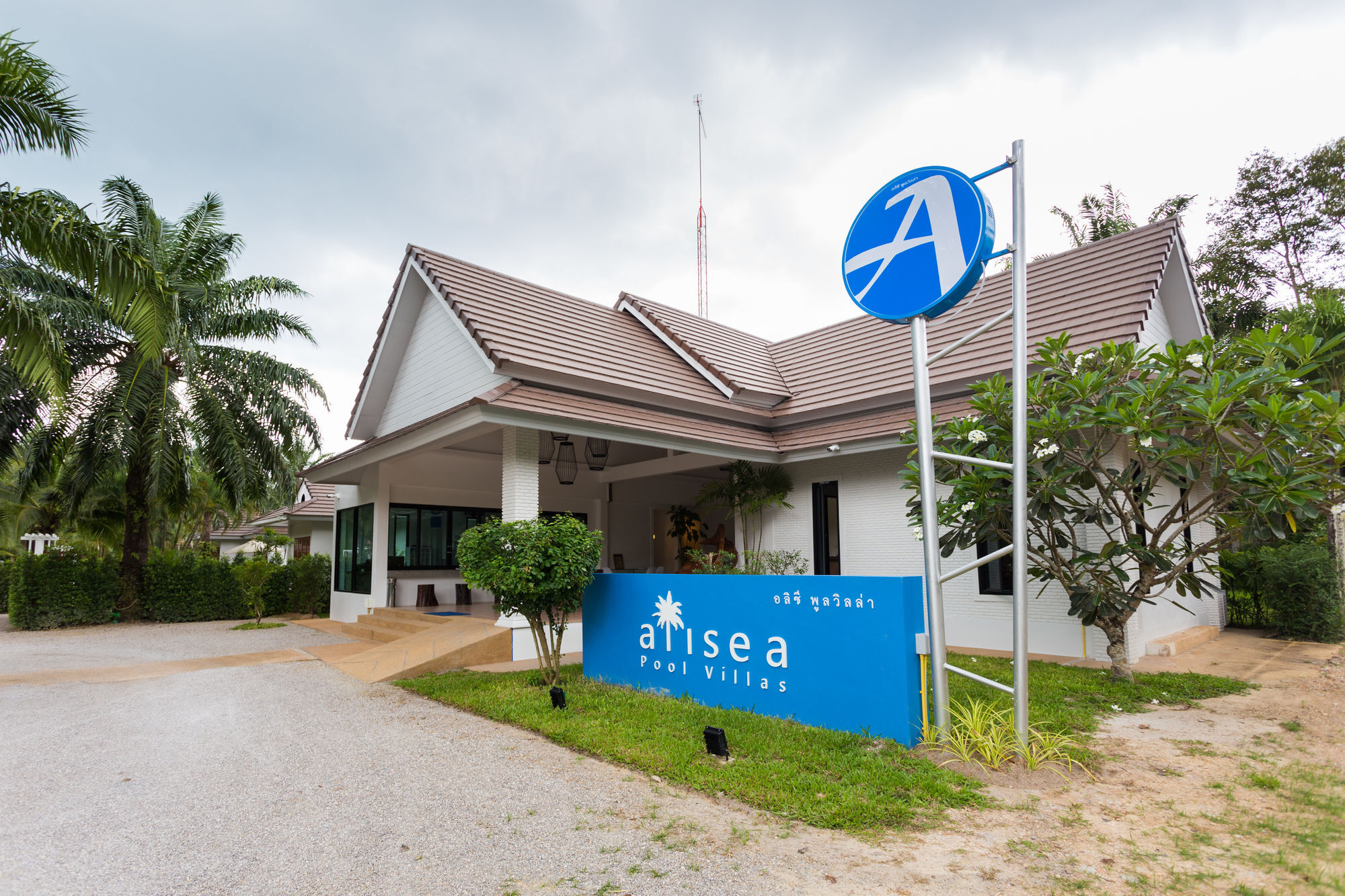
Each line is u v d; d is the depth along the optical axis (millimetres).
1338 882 2949
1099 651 9180
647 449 16391
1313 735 5512
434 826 4109
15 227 8375
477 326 10766
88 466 15422
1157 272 10320
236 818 4301
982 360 10992
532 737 6098
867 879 3260
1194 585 7422
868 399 12094
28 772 5281
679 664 7336
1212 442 6602
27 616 15648
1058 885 3145
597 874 3418
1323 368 9734
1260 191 24656
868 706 5562
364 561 15609
